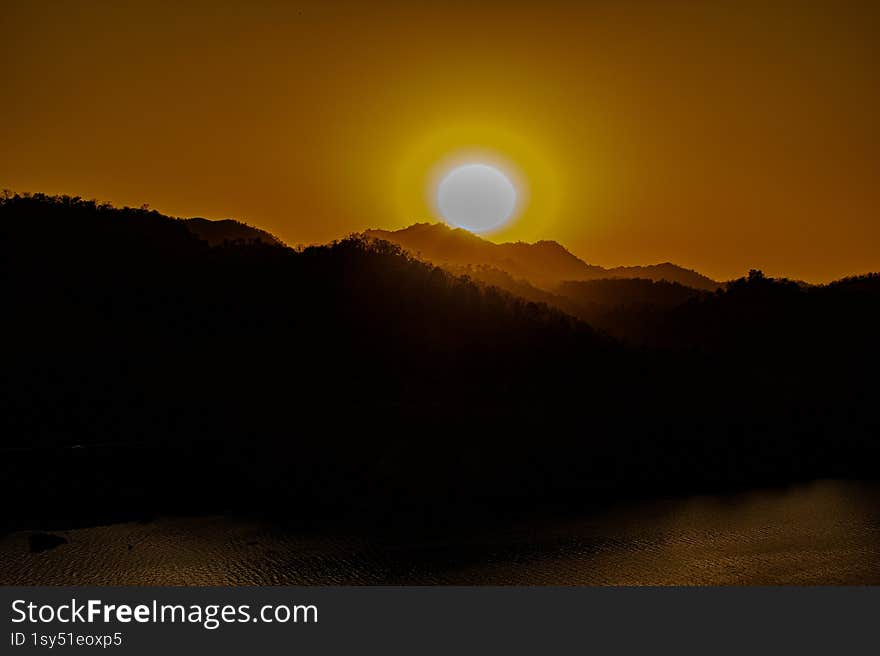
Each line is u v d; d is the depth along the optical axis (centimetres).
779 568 4909
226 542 5147
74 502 5581
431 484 6397
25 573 4550
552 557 5041
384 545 5188
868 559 5094
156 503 5703
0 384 6906
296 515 5697
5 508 5406
